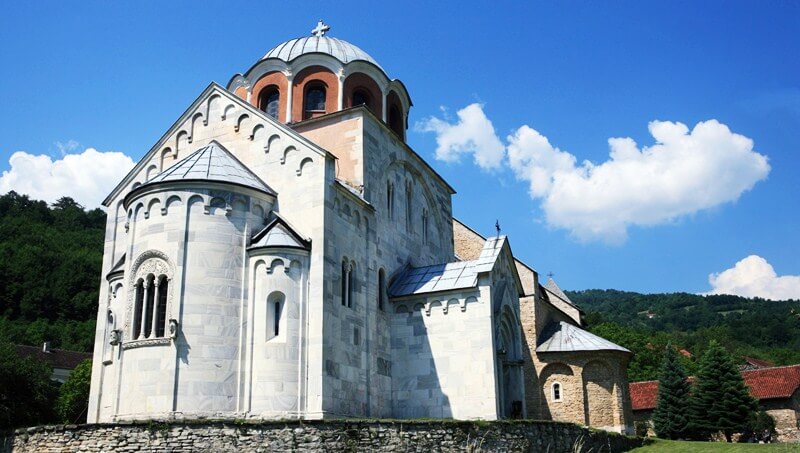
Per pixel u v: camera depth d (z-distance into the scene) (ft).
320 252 94.22
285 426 74.49
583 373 144.97
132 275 92.79
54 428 77.51
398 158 125.70
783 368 230.27
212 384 86.02
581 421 142.00
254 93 130.82
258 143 105.60
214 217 92.43
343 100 126.41
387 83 134.62
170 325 86.43
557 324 160.25
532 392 148.77
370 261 108.88
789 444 114.42
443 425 82.79
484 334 105.81
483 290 107.76
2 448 80.69
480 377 104.27
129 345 88.99
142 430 73.82
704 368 207.31
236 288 91.04
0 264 347.15
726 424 197.77
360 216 108.27
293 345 89.97
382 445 78.02
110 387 102.37
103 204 118.83
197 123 113.19
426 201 138.21
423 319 110.93
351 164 113.50
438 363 107.76
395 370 110.52
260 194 98.02
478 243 180.24
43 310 346.74
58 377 275.59
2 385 128.67
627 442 119.65
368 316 105.19
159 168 115.85
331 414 89.81
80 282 367.25
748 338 611.06
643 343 362.94
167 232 91.20
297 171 100.32
